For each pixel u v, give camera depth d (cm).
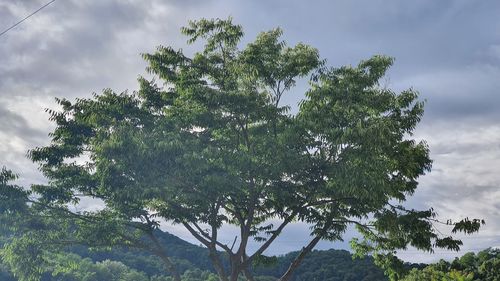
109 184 1938
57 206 2416
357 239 2516
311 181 2056
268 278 5741
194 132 2181
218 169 1931
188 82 2255
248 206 2197
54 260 2516
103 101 2277
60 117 2342
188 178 1939
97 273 11531
